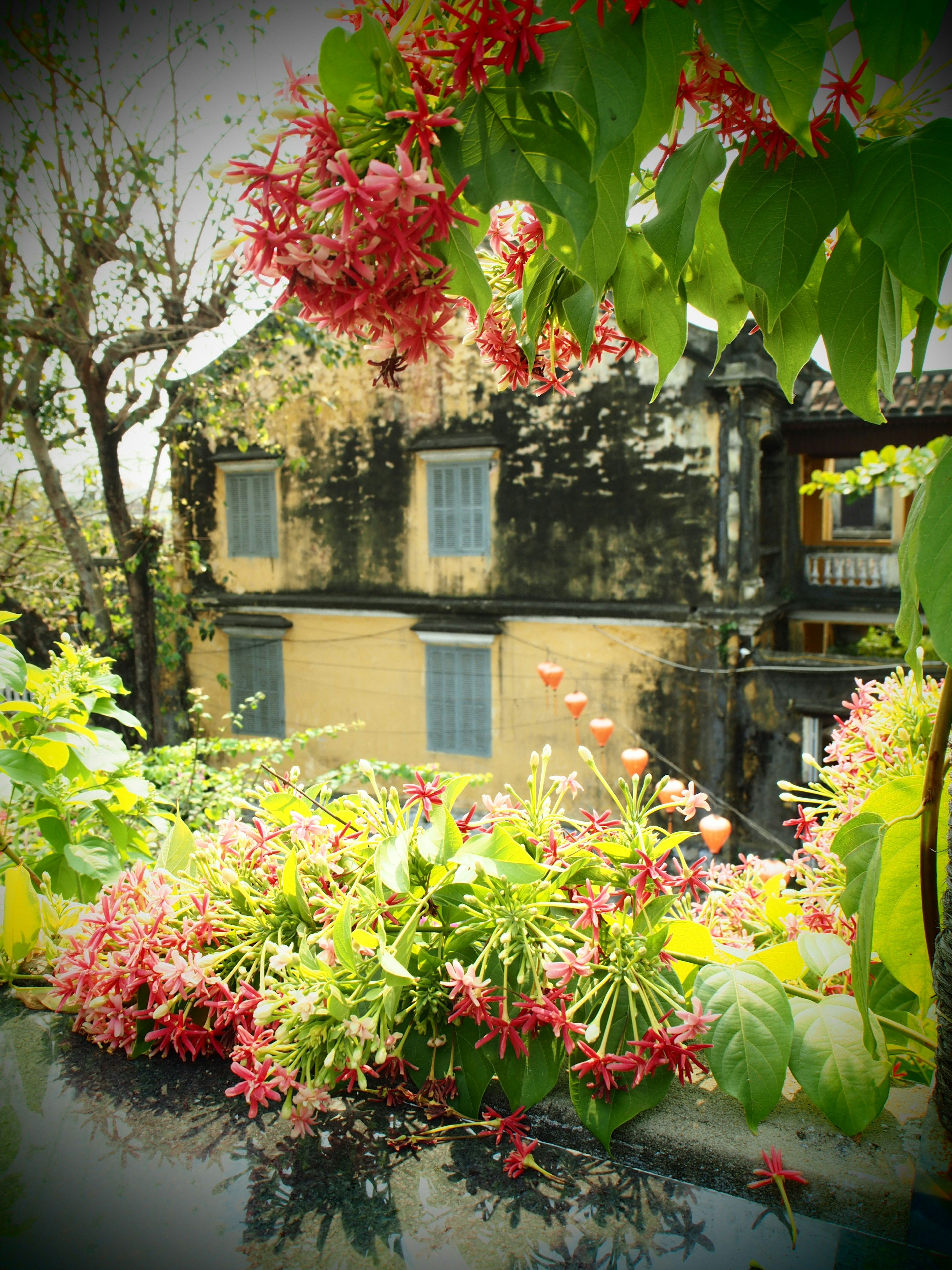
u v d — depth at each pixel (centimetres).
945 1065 91
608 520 979
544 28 60
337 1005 95
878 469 614
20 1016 147
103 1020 127
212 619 1234
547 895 109
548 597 1023
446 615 1083
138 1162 109
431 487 1079
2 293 705
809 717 902
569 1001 107
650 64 65
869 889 91
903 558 96
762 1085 95
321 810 129
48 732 149
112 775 154
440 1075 114
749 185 73
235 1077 126
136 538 971
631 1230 94
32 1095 124
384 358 76
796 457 1097
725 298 97
